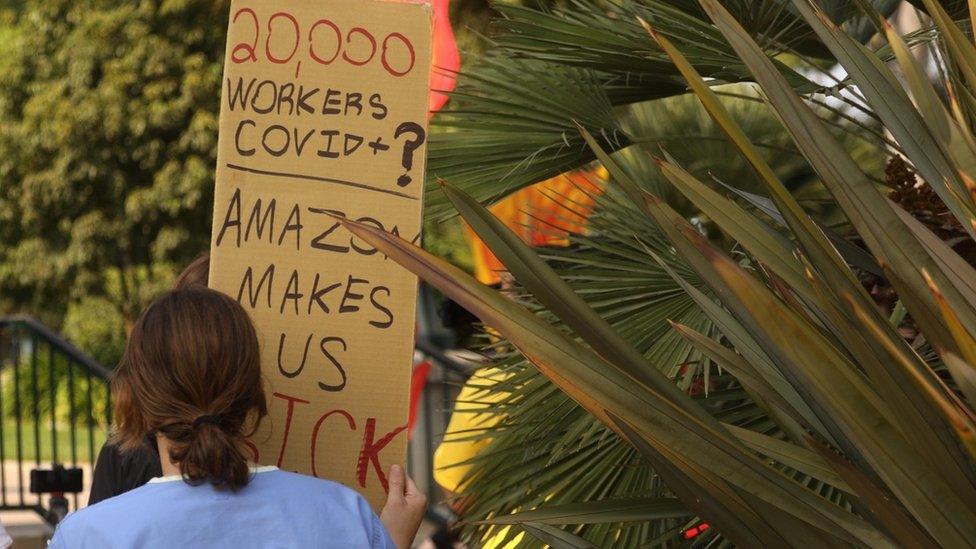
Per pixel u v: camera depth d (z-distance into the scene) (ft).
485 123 14.98
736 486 8.84
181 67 82.12
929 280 7.84
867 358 8.39
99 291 89.92
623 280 13.79
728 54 13.67
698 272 9.51
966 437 7.45
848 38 9.78
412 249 9.29
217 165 12.01
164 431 9.33
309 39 12.14
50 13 84.84
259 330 11.77
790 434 10.00
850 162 8.68
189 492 9.27
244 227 11.93
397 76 12.01
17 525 34.14
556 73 15.39
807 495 8.73
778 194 8.96
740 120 20.88
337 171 11.94
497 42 14.65
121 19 82.38
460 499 14.28
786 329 8.17
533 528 10.94
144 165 83.15
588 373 8.95
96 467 14.07
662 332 13.43
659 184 19.66
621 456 12.88
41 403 70.64
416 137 11.95
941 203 14.24
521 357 13.85
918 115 9.66
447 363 28.09
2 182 87.45
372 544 9.70
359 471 11.59
